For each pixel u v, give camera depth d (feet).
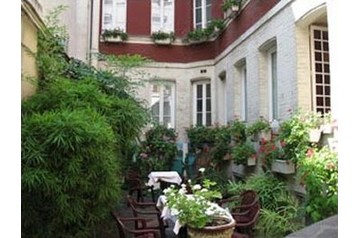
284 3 20.39
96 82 19.12
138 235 13.28
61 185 10.39
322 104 18.99
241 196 17.21
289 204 17.57
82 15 33.37
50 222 10.70
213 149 29.84
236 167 26.73
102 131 11.54
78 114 11.75
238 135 25.22
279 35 21.18
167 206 13.29
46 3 24.00
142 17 40.45
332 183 14.26
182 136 38.04
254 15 25.21
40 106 12.67
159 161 32.60
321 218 14.49
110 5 40.32
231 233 12.23
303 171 15.61
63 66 17.92
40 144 10.21
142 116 19.60
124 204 22.85
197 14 40.06
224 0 32.48
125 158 21.77
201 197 12.98
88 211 11.48
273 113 23.79
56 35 19.65
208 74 37.35
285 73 20.39
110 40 38.55
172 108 39.14
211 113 37.27
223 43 33.65
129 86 23.16
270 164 19.88
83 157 10.82
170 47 39.22
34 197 10.31
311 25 19.10
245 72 29.50
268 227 16.22
